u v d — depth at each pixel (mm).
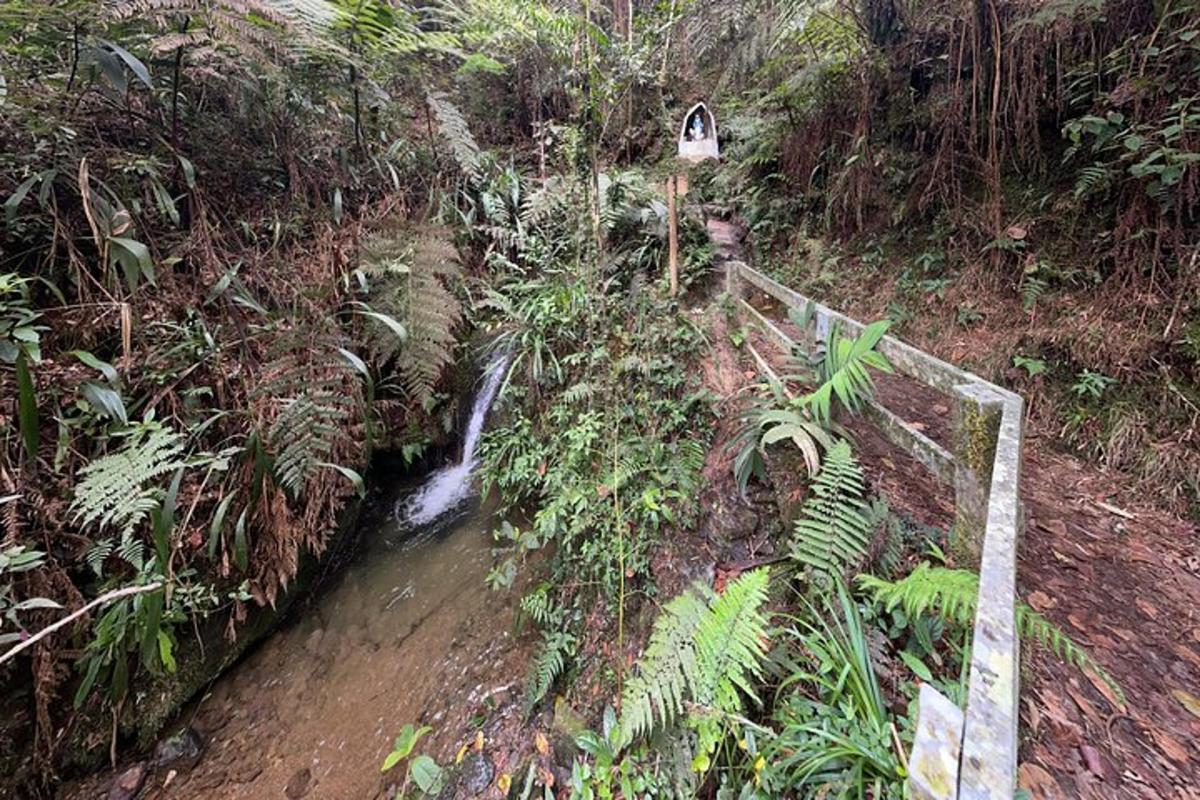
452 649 2645
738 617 1552
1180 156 2424
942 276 3869
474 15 5000
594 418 2779
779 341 2703
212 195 2986
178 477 2105
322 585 3078
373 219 3408
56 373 2090
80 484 1896
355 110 3619
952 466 1732
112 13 2096
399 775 2158
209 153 2982
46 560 2031
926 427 2900
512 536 2869
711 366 2941
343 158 3670
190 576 2404
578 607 2482
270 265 3029
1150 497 2492
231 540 2521
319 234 3312
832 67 4504
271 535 2627
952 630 1604
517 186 4797
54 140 2336
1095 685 1601
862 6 4145
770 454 2303
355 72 3361
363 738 2340
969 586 1419
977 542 1659
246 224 3008
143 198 2635
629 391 2834
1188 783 1323
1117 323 2865
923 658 1559
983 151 3666
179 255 2619
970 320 3580
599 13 5578
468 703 2361
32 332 1817
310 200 3492
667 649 1640
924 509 2182
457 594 2943
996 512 1287
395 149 4047
